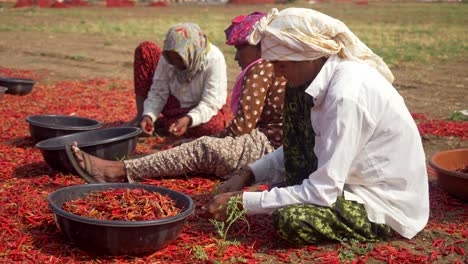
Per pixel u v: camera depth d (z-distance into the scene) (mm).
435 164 5375
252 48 5578
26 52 18547
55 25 29641
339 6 52531
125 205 4262
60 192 4352
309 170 4582
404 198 4207
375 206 4184
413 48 19562
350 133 3945
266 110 5676
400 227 4238
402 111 4105
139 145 7262
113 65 16094
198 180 5719
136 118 7855
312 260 4117
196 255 4059
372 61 4188
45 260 3986
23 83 10664
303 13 4023
